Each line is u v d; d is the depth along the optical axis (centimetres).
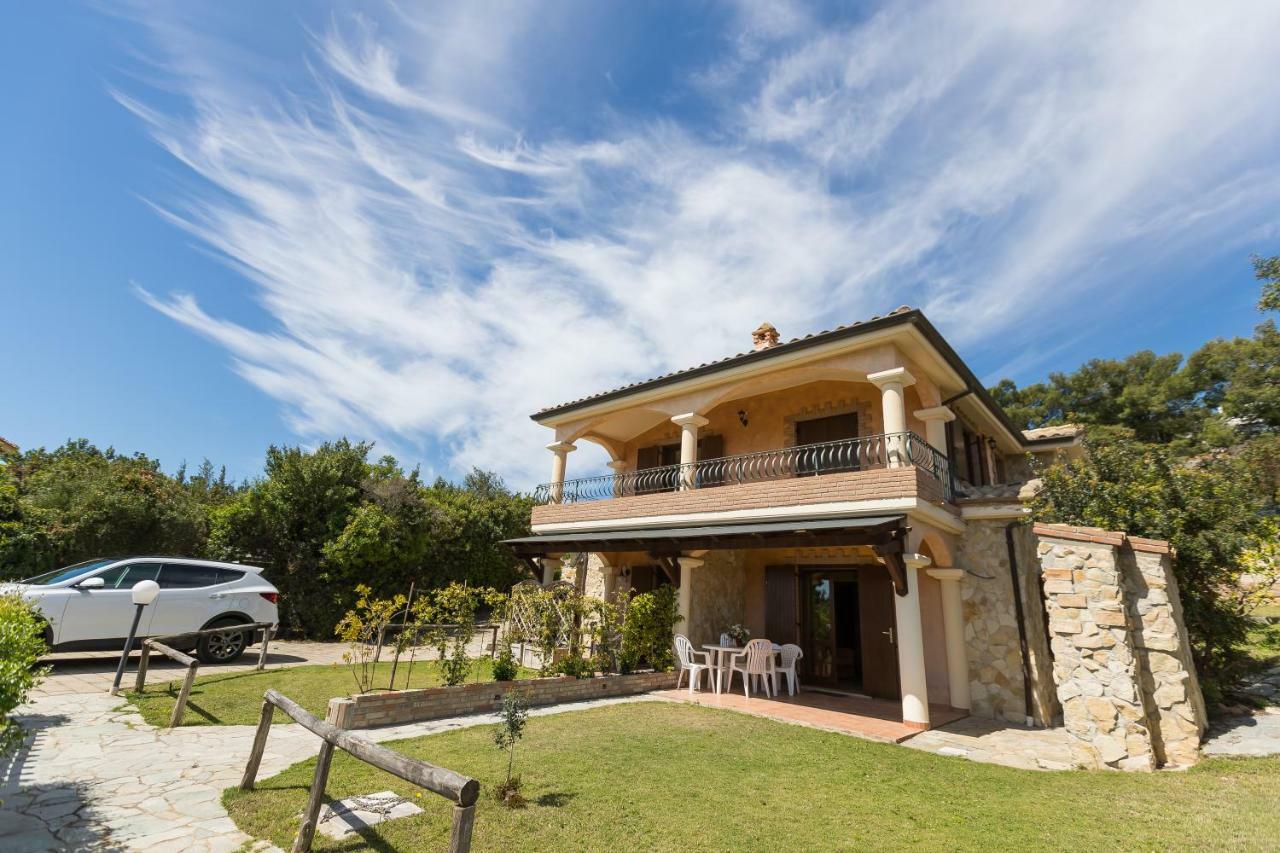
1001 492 1135
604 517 1370
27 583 977
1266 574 793
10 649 412
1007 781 595
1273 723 696
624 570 1584
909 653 877
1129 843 418
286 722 721
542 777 537
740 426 1468
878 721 890
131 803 438
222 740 625
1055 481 962
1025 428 3272
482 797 478
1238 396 2477
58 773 495
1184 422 2850
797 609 1313
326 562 1814
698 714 881
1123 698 631
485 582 2331
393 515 1923
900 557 891
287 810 433
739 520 1134
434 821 424
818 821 466
